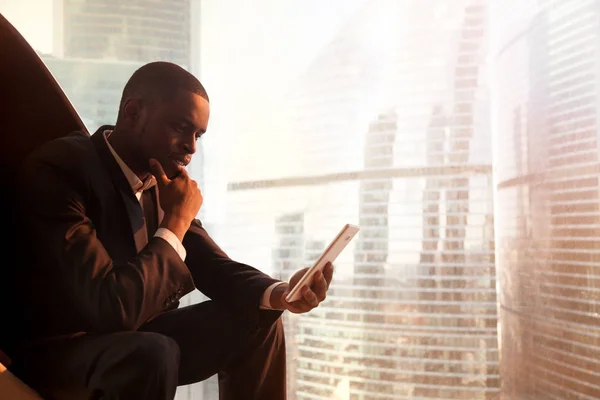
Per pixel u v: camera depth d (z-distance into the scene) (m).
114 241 1.14
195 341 1.21
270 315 1.24
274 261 1.77
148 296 1.05
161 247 1.10
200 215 1.84
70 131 1.24
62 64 1.91
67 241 1.05
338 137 1.72
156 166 1.19
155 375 0.98
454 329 1.61
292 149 1.77
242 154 1.81
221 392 1.25
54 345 1.06
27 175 1.10
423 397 1.63
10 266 1.11
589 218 1.43
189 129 1.22
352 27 1.72
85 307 1.03
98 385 1.00
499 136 1.62
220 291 1.28
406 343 1.64
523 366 1.56
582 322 1.44
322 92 1.75
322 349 1.73
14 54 1.18
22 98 1.19
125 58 1.90
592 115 1.43
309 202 1.74
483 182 1.59
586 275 1.44
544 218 1.53
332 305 1.72
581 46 1.45
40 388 1.05
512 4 1.59
